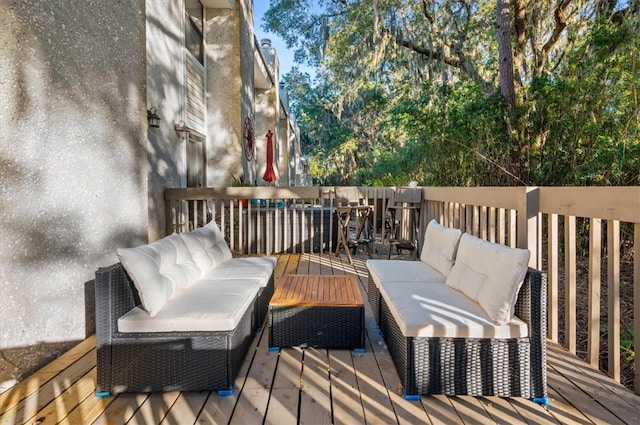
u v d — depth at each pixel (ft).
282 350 8.04
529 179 16.71
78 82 8.31
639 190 5.94
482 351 6.23
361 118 62.03
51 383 6.74
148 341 6.35
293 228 18.69
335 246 19.25
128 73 10.19
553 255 8.36
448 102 20.25
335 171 75.56
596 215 6.91
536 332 6.20
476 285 7.14
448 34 26.43
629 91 14.17
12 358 6.71
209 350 6.35
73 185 8.20
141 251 7.12
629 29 14.10
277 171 37.73
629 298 11.56
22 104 6.94
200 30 22.76
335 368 7.27
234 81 23.67
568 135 15.70
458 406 6.03
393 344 7.39
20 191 6.95
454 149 20.27
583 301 11.80
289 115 51.88
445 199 14.69
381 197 19.53
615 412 5.84
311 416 5.75
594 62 14.85
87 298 8.65
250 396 6.31
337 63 34.50
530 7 20.56
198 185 22.02
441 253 9.62
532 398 6.17
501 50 18.04
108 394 6.33
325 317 8.04
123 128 9.99
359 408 5.96
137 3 10.64
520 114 17.16
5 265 6.66
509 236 9.44
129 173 10.25
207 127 23.48
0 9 6.64
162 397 6.28
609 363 6.84
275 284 13.08
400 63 28.94
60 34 7.75
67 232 8.03
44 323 7.41
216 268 10.18
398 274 9.34
